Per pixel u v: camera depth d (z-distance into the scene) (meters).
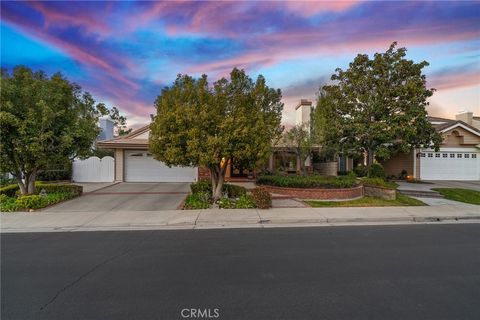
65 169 18.89
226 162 11.59
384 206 11.23
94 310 3.46
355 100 16.66
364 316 3.30
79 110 12.09
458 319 3.24
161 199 12.35
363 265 4.98
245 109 10.90
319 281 4.30
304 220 8.80
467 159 21.23
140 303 3.62
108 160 19.44
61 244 6.38
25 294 3.90
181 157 10.46
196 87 10.80
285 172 20.98
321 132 16.92
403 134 16.14
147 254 5.62
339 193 12.55
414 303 3.62
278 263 5.08
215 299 3.72
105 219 8.81
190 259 5.31
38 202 10.38
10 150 10.84
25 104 10.70
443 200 13.05
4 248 6.09
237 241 6.57
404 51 16.11
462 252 5.77
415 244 6.36
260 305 3.57
